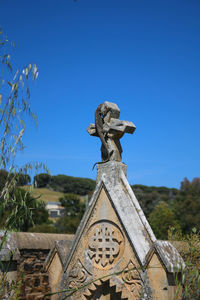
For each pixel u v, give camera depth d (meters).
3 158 4.09
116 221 5.39
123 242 5.25
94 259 5.57
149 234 5.23
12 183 4.10
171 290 4.53
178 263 4.59
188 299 4.75
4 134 4.17
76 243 5.81
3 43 4.38
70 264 5.83
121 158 5.91
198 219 35.97
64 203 48.59
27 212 4.14
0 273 5.52
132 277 4.97
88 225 5.75
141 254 4.94
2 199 4.09
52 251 6.07
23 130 4.22
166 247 4.76
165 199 55.66
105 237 5.48
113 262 5.33
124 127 5.65
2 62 4.30
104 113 5.96
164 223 30.16
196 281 4.86
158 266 4.66
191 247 5.38
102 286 5.61
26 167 4.18
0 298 5.14
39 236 9.24
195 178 66.00
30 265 8.80
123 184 5.64
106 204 5.59
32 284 8.70
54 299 5.90
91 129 6.24
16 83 4.28
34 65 4.34
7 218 4.11
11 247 5.75
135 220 5.31
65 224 40.88
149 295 4.68
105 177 5.72
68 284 5.77
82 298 5.60
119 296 5.39
